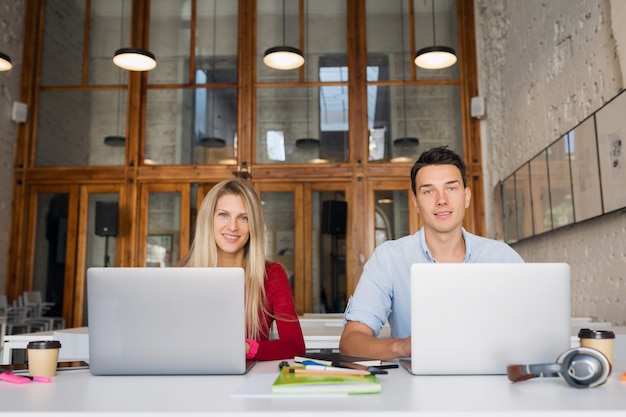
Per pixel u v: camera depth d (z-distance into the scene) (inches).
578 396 36.6
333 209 220.1
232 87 240.7
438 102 235.5
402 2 241.9
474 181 228.5
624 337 81.0
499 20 206.2
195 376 47.3
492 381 43.0
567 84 143.1
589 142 124.3
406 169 229.9
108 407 33.8
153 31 245.8
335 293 225.6
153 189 235.3
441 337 45.8
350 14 241.6
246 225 75.6
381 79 238.2
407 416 31.0
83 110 242.5
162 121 240.2
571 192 134.6
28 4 249.4
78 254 234.1
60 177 237.1
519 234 178.4
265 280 75.5
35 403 35.3
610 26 118.8
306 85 238.7
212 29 245.3
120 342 47.3
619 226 117.0
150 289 47.3
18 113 237.3
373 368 47.6
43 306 232.2
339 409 32.2
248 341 57.8
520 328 45.9
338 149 234.7
